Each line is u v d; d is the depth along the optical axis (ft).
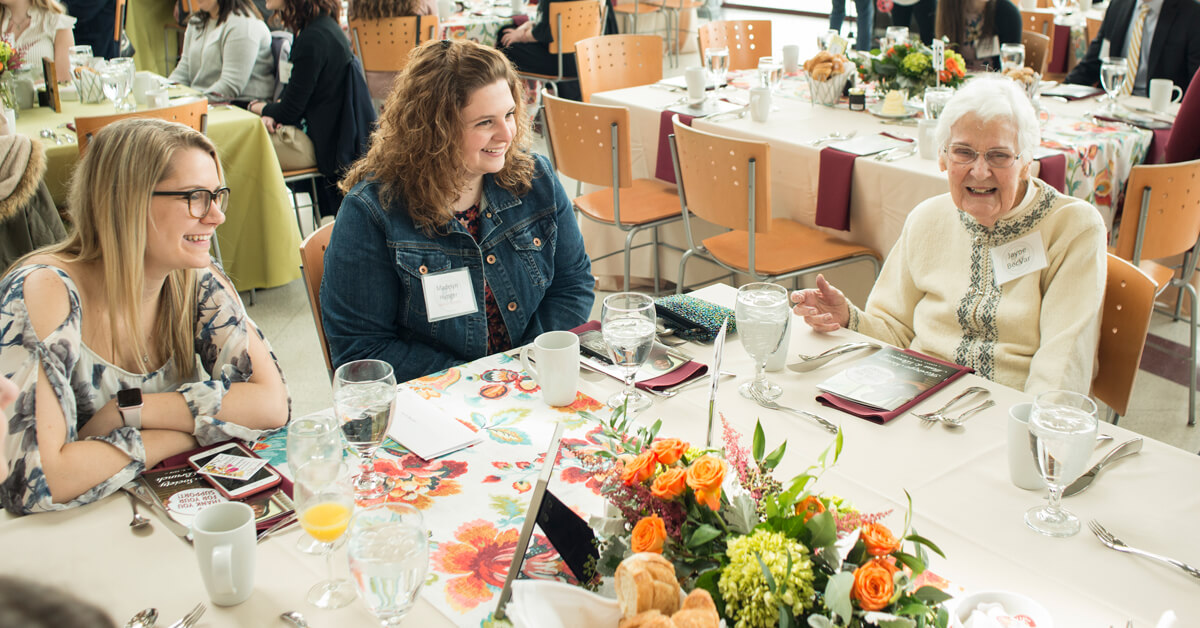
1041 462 3.61
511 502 3.95
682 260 10.93
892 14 15.26
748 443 4.36
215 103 13.02
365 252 5.95
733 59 15.85
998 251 5.99
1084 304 5.67
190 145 4.59
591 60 14.75
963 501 3.88
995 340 6.08
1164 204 8.52
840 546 2.75
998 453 4.26
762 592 2.55
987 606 3.01
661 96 12.93
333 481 3.45
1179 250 8.95
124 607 3.27
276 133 12.99
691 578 2.85
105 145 4.50
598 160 11.03
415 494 4.00
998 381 5.96
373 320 6.06
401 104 5.83
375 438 3.98
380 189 5.99
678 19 27.04
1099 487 3.99
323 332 6.54
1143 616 3.21
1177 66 12.85
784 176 10.71
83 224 4.58
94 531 3.76
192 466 4.26
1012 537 3.64
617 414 3.55
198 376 5.14
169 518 3.81
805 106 12.13
